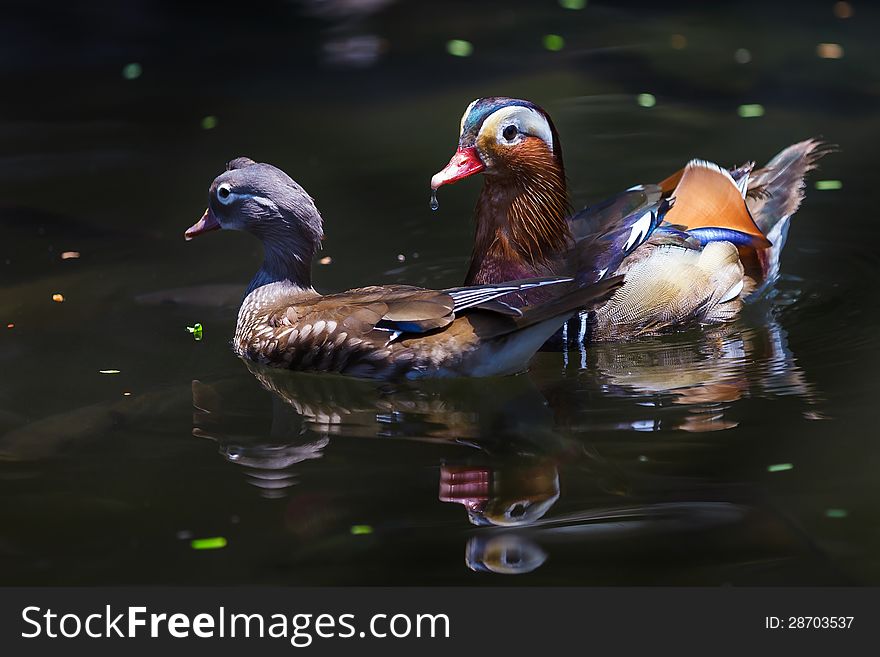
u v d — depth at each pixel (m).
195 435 10.47
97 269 14.30
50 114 19.50
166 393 11.30
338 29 23.45
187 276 14.14
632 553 8.52
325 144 17.91
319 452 10.15
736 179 13.59
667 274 12.27
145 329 12.78
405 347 11.31
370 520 9.03
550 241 12.39
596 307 12.02
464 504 9.23
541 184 12.20
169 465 9.89
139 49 22.59
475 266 12.65
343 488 9.51
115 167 17.33
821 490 9.17
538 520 8.99
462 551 8.60
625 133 17.89
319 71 21.08
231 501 9.30
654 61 20.84
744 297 13.12
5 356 12.07
